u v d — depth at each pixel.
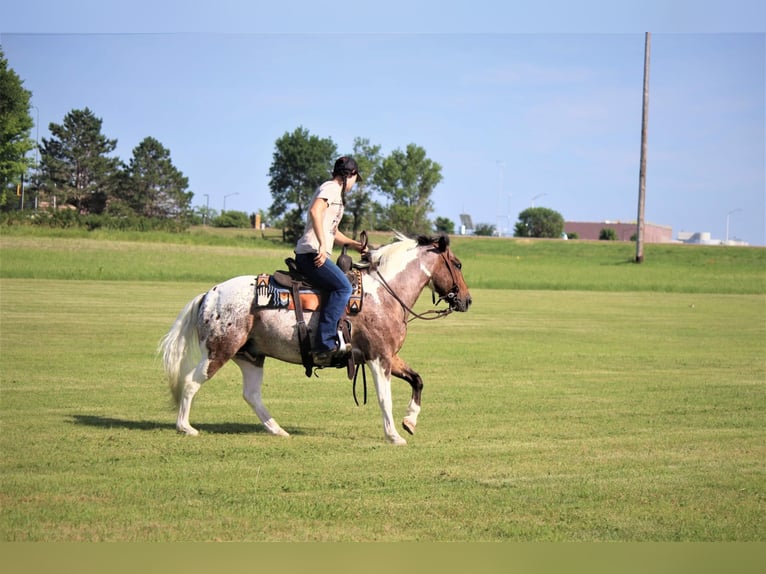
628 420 13.23
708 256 97.81
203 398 14.71
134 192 127.56
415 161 131.62
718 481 9.70
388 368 11.59
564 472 9.98
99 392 14.73
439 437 11.88
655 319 34.09
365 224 131.88
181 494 8.79
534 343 24.52
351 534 7.80
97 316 28.23
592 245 109.25
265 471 9.76
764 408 14.41
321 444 11.29
